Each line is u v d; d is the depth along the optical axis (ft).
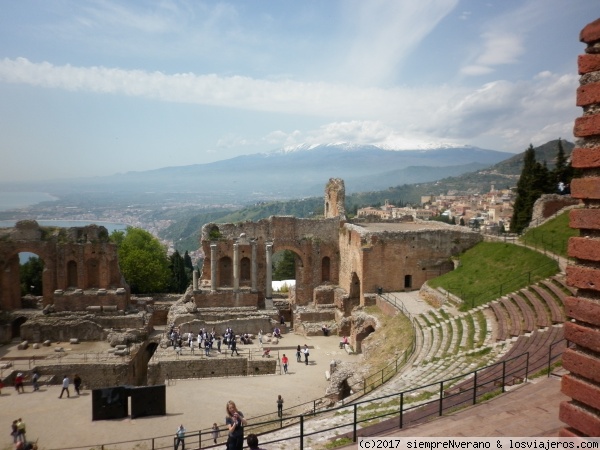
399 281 185.26
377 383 104.94
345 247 209.67
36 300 203.10
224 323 183.11
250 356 155.02
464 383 75.61
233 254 208.03
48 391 132.67
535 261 140.46
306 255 218.79
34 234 193.67
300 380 140.87
